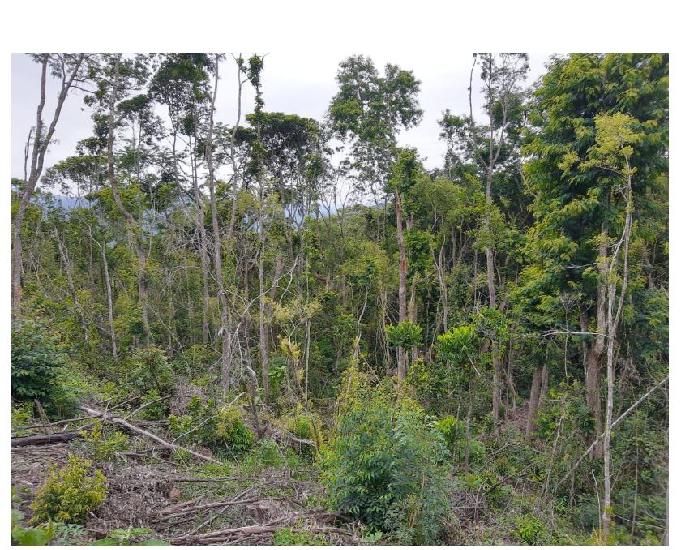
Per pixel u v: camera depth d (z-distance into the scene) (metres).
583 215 12.46
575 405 12.07
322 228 30.77
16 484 7.14
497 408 16.08
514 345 16.30
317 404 19.73
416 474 8.02
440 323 24.00
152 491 8.09
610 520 9.34
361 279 25.33
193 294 27.27
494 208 20.91
